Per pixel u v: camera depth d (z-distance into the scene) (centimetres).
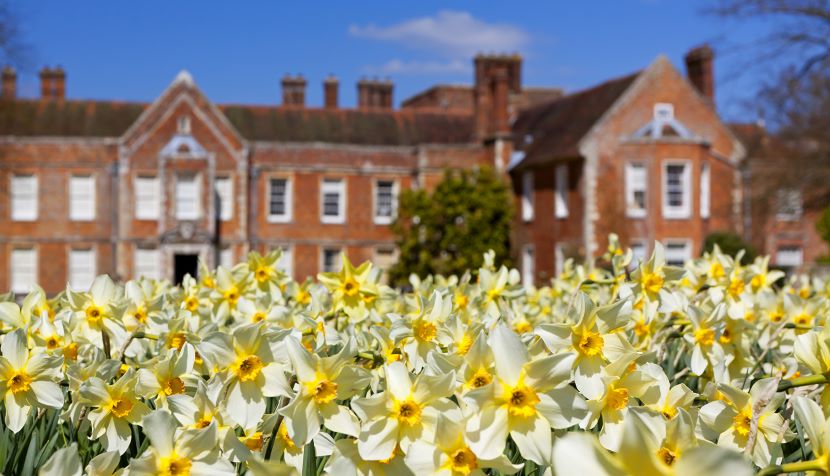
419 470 206
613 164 3306
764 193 3009
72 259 3641
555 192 3506
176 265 3762
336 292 410
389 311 442
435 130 4184
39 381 263
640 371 241
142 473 205
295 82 4669
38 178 3628
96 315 350
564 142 3472
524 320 445
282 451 241
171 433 207
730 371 343
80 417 269
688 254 3309
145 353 383
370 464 212
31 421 275
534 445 203
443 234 3359
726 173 3447
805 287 643
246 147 3731
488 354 218
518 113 4462
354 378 225
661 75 3375
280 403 237
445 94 5697
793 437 247
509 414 204
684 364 416
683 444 195
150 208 3656
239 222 3725
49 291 3616
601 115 3334
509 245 3456
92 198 3653
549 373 204
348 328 420
